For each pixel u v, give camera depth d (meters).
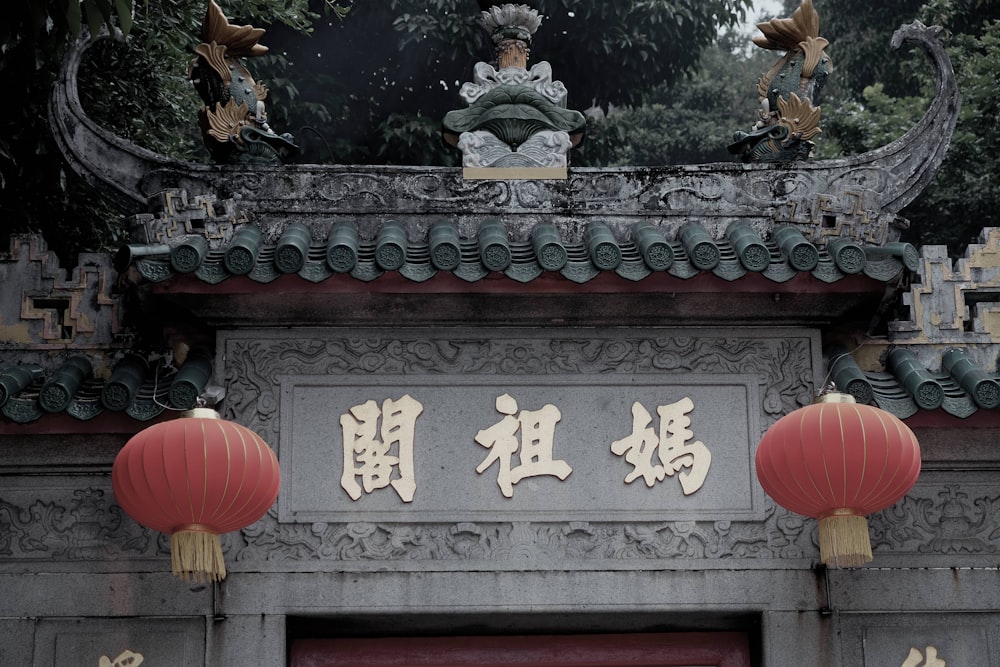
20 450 8.36
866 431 7.28
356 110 20.06
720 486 8.37
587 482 8.34
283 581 8.14
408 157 19.47
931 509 8.51
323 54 19.80
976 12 20.23
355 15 19.19
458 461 8.35
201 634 8.11
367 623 8.24
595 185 8.78
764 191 8.80
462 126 8.91
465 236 8.67
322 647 8.39
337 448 8.35
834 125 20.05
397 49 19.64
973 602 8.33
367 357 8.51
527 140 8.88
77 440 8.38
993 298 8.98
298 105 19.00
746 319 8.59
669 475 8.37
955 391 8.09
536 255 7.90
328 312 8.44
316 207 8.70
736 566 8.24
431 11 19.19
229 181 8.75
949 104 9.01
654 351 8.59
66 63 8.93
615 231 8.70
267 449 7.55
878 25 21.81
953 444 8.53
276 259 7.79
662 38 20.19
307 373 8.47
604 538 8.27
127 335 8.60
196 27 12.99
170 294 8.13
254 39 9.02
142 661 8.07
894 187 8.91
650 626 8.41
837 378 8.27
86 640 8.10
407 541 8.21
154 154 8.84
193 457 7.21
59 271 8.68
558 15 19.67
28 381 8.16
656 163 24.92
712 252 7.93
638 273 7.94
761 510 8.33
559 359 8.55
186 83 13.78
